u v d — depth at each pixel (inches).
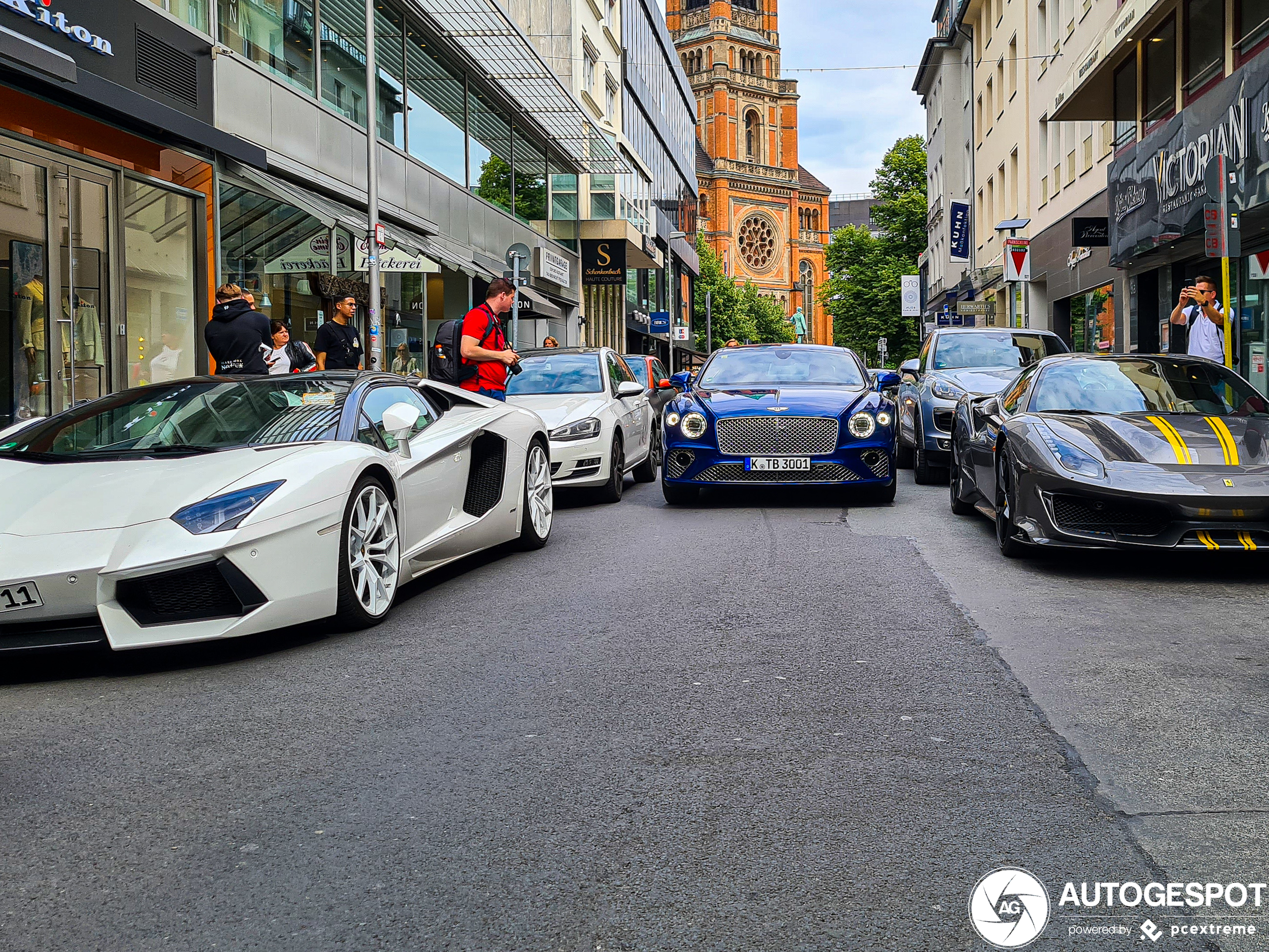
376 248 626.8
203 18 537.3
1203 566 263.1
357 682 172.1
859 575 256.2
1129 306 822.5
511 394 445.4
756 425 384.5
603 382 450.0
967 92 1727.4
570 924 93.3
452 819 116.2
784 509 386.9
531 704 157.8
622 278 1368.1
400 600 240.1
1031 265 1229.1
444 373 371.6
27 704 165.3
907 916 94.0
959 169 1870.1
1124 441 259.0
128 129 469.7
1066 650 184.2
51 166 427.5
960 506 364.5
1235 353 645.3
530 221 1152.8
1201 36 644.7
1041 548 275.0
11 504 185.9
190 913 96.3
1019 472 263.7
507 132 1069.8
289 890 100.3
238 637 201.5
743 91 4471.0
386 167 760.3
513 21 841.5
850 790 122.8
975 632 198.4
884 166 2335.1
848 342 2354.8
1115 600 225.1
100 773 133.0
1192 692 158.2
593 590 244.5
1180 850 106.0
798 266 4670.3
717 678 169.9
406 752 137.9
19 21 401.1
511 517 285.1
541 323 1251.8
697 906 96.2
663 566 273.7
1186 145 610.9
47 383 427.8
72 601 171.8
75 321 443.2
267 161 563.2
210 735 146.9
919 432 471.2
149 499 184.9
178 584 178.9
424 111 846.5
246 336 413.4
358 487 208.4
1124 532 246.2
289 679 175.2
